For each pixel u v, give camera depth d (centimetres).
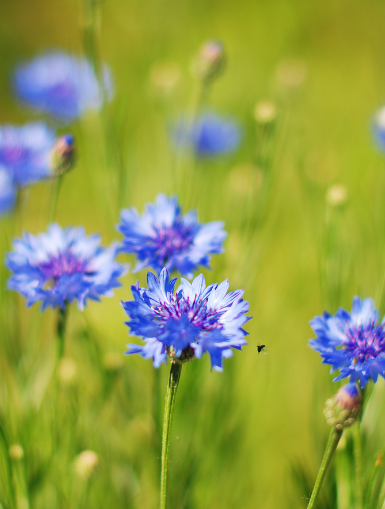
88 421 65
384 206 70
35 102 81
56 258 60
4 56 123
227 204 74
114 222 68
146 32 120
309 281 77
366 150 90
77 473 61
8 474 58
